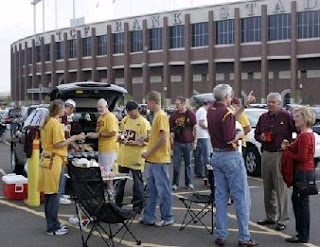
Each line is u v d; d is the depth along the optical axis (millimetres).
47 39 89375
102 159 9938
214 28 66500
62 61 86312
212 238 8078
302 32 60281
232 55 65125
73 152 10977
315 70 60969
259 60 63969
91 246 7660
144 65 73062
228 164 7477
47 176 8055
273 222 8891
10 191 11156
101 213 7180
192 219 9047
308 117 7562
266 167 8656
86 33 81312
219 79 67938
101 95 12281
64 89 11859
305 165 7641
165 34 70688
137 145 9250
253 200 11164
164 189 8781
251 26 63875
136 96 76500
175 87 72188
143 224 8945
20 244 7789
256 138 8766
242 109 7715
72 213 9812
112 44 77750
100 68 79688
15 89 106250
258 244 7723
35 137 10484
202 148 13625
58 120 8148
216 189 7691
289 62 62469
